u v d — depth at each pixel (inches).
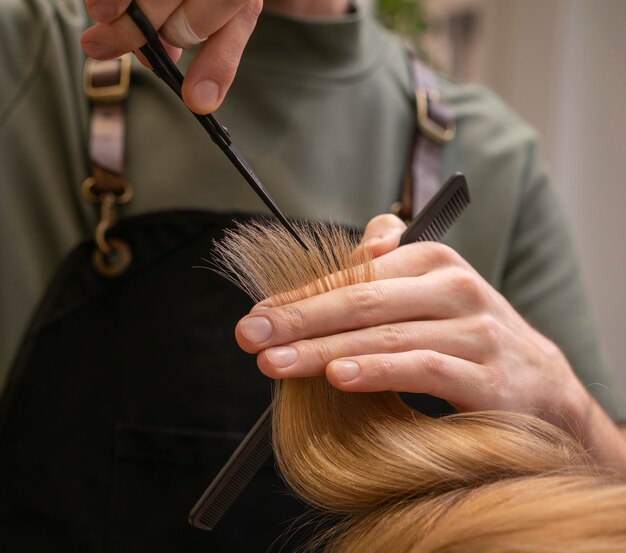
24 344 22.7
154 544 22.7
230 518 22.7
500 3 62.1
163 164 24.2
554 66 55.2
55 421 22.9
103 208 23.4
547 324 26.6
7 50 23.9
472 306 17.2
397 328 15.8
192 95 13.5
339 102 25.7
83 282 23.3
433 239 18.4
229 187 24.2
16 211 23.6
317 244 17.9
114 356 23.3
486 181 26.6
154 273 23.4
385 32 29.4
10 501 22.6
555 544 13.0
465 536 13.5
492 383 16.8
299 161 24.9
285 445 15.8
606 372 26.5
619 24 53.1
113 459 23.0
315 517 21.8
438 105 27.0
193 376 23.2
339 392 16.2
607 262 55.7
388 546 14.6
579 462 16.3
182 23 13.1
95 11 12.4
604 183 55.1
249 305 23.4
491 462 15.3
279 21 24.6
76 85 24.5
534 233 27.5
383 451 15.6
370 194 25.5
